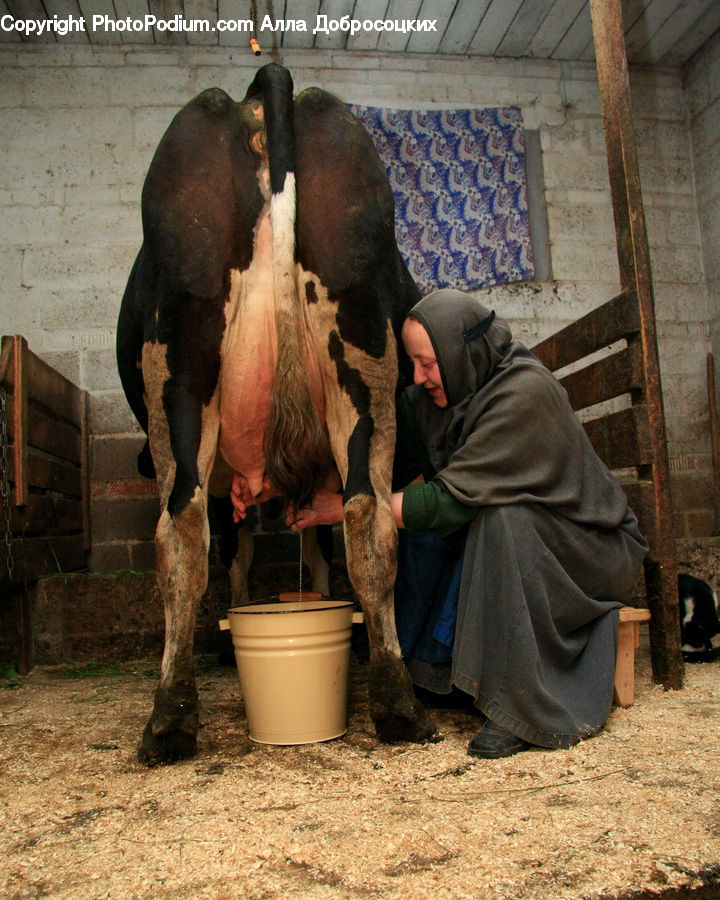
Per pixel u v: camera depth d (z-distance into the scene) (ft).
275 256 6.14
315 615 6.34
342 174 6.42
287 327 6.11
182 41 15.74
